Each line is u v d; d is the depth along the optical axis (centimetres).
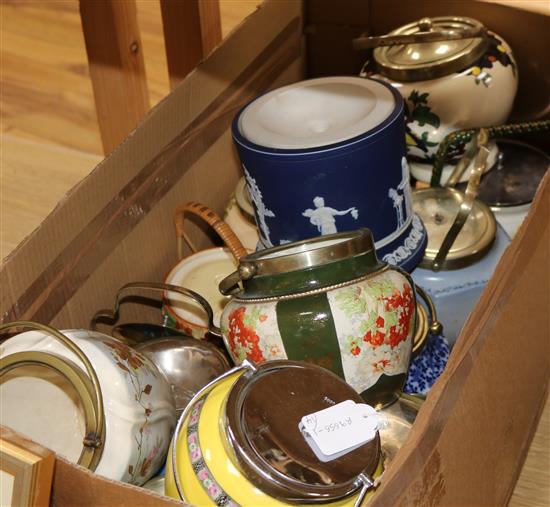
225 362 70
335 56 103
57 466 45
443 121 87
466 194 79
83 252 69
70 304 69
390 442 63
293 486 48
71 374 54
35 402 59
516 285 59
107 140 105
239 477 50
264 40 91
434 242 80
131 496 43
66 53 126
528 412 74
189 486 52
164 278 80
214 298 78
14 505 44
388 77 87
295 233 71
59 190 108
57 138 120
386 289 61
